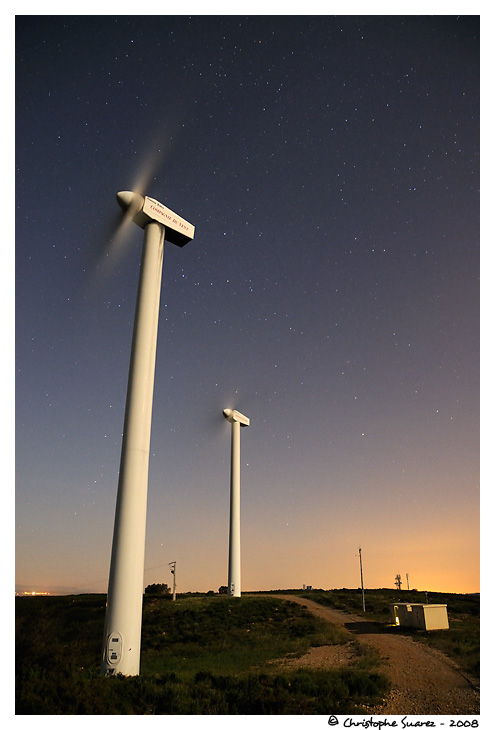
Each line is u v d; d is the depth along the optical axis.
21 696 13.16
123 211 24.42
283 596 67.50
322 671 21.16
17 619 19.22
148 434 21.14
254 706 15.66
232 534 63.31
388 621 42.84
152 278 23.75
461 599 65.19
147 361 22.02
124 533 19.44
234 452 67.00
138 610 18.95
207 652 31.17
